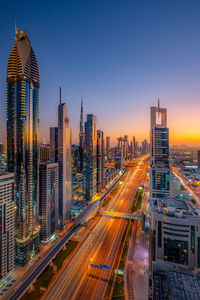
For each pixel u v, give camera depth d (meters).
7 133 183.25
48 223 195.62
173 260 145.75
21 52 182.12
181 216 148.50
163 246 148.50
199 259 140.00
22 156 170.50
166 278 89.75
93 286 136.38
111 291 131.38
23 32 187.12
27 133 177.00
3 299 123.56
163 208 165.38
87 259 169.50
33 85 192.12
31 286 136.12
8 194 140.00
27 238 163.12
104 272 151.62
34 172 181.75
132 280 142.25
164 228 147.88
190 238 141.50
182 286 85.31
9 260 140.88
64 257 172.38
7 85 184.25
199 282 88.75
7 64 184.25
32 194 176.62
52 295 128.25
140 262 164.88
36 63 197.50
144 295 127.31
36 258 168.50
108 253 179.38
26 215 166.50
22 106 176.50
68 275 148.00
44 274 149.25
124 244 195.25
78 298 125.50
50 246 188.62
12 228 144.12
